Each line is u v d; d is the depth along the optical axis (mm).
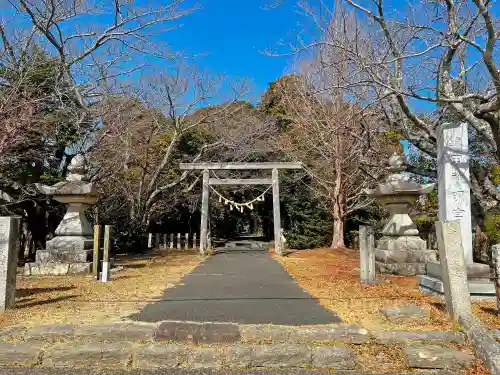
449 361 4465
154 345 4746
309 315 6051
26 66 12398
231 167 19812
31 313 5996
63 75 13789
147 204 23750
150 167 24859
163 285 9016
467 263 7828
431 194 17125
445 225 5633
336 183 19641
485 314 6094
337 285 8945
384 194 10992
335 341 4902
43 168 14805
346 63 13492
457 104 9133
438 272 7734
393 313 5633
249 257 18031
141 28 14344
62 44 13711
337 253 18078
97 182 16297
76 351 4602
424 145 11961
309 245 22859
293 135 23688
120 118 16469
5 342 4859
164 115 23031
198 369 4477
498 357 4227
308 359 4543
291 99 20234
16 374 4305
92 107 15500
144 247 23344
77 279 9750
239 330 4984
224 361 4555
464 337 4887
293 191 25781
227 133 25375
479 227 12344
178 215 29031
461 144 8578
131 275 10734
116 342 4844
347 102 16672
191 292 8125
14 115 11562
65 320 5609
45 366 4531
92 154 15844
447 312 5715
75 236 10984
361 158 15445
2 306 6117
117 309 6363
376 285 8852
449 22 8945
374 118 14500
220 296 7668
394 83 9203
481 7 7438
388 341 4871
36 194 13648
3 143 10672
